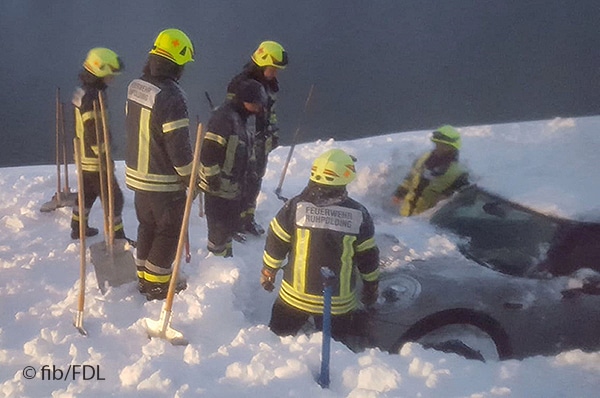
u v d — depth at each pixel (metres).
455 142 6.29
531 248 5.34
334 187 4.51
